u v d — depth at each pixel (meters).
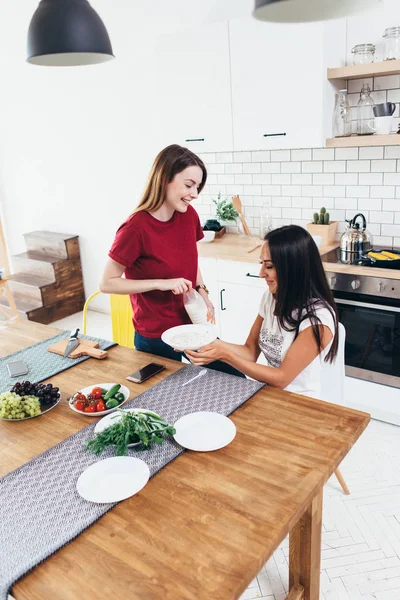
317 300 1.76
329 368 1.99
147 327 2.29
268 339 1.95
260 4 1.25
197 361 1.78
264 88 3.15
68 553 1.12
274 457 1.40
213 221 3.94
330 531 2.24
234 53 3.20
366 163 3.23
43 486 1.34
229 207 3.85
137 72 4.13
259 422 1.57
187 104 3.56
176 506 1.23
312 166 3.48
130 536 1.15
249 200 3.88
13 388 1.75
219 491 1.28
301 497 1.24
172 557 1.09
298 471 1.33
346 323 2.99
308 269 1.73
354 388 3.08
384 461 2.67
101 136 4.63
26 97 5.16
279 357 1.91
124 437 1.44
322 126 3.00
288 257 1.71
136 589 1.02
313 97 2.97
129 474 1.34
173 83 3.57
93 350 2.13
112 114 4.46
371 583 1.98
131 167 4.50
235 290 3.44
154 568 1.06
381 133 2.91
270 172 3.70
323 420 1.56
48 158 5.22
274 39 3.01
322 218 3.38
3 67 5.26
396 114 3.05
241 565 1.05
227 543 1.11
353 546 2.15
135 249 2.14
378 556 2.10
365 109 3.04
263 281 3.27
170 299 2.23
